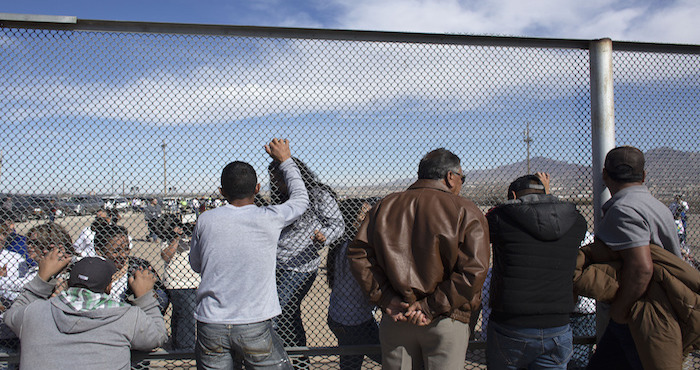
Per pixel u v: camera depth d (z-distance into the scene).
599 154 2.45
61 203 2.15
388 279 1.90
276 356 2.03
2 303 2.24
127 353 2.00
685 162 2.59
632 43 2.55
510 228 2.02
